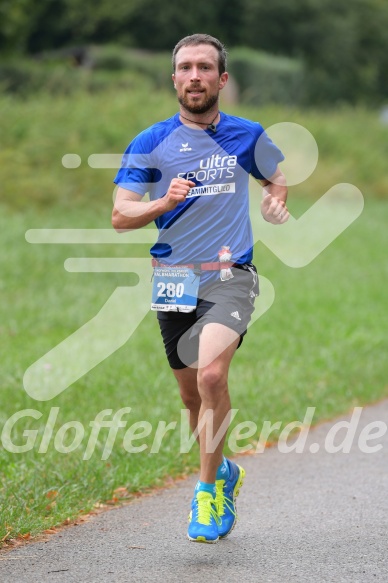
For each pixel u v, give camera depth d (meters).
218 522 12.50
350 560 11.97
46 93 58.94
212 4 124.12
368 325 31.28
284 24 130.25
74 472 15.73
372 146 78.44
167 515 14.23
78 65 106.12
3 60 87.50
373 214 61.03
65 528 13.55
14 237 39.38
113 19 115.75
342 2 135.00
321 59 133.50
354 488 15.64
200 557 12.15
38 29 114.00
